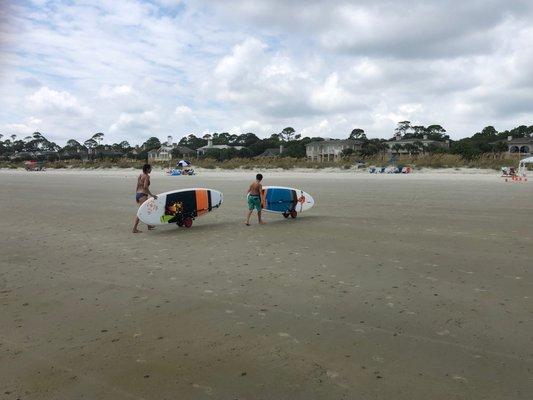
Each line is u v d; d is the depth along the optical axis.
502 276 6.76
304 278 6.80
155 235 10.90
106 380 3.80
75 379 3.82
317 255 8.34
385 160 55.84
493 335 4.60
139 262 8.05
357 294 5.98
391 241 9.55
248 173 51.53
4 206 17.41
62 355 4.28
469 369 3.88
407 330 4.76
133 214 14.91
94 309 5.57
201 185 29.69
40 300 5.95
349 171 50.12
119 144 138.75
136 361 4.14
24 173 63.97
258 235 10.63
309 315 5.25
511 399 3.41
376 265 7.51
